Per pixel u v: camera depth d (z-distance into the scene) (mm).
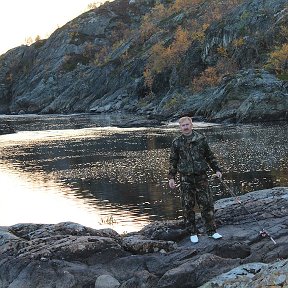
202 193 8156
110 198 21531
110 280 7016
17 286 6996
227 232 8617
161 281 6809
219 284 6199
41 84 162000
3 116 124062
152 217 17625
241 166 27438
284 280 5598
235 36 94812
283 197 10039
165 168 29406
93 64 163375
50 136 56000
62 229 8547
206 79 89688
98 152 39312
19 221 18172
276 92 61781
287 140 38125
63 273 7098
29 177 28922
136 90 116750
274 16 93625
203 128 54188
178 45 111125
